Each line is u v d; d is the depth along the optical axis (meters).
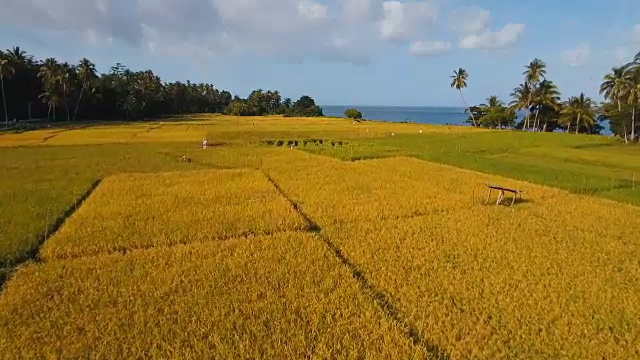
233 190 26.42
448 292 12.95
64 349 9.99
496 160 42.12
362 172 33.84
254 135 63.16
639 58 65.50
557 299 12.55
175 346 10.09
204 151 46.12
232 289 13.02
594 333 10.77
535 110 90.38
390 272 14.43
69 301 12.27
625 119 65.81
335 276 14.03
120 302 12.15
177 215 20.91
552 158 45.78
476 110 114.38
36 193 25.42
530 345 10.28
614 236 18.66
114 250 16.62
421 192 26.58
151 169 34.84
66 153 43.25
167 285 13.23
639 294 12.91
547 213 22.22
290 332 10.66
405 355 9.81
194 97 147.25
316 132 69.69
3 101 79.94
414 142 58.06
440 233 18.66
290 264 14.98
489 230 19.05
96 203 23.00
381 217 21.31
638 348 10.13
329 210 22.22
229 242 17.25
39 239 17.47
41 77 86.56
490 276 14.09
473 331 10.77
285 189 27.31
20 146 47.69
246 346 10.09
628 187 29.81
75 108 94.06
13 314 11.55
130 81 117.81
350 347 10.17
